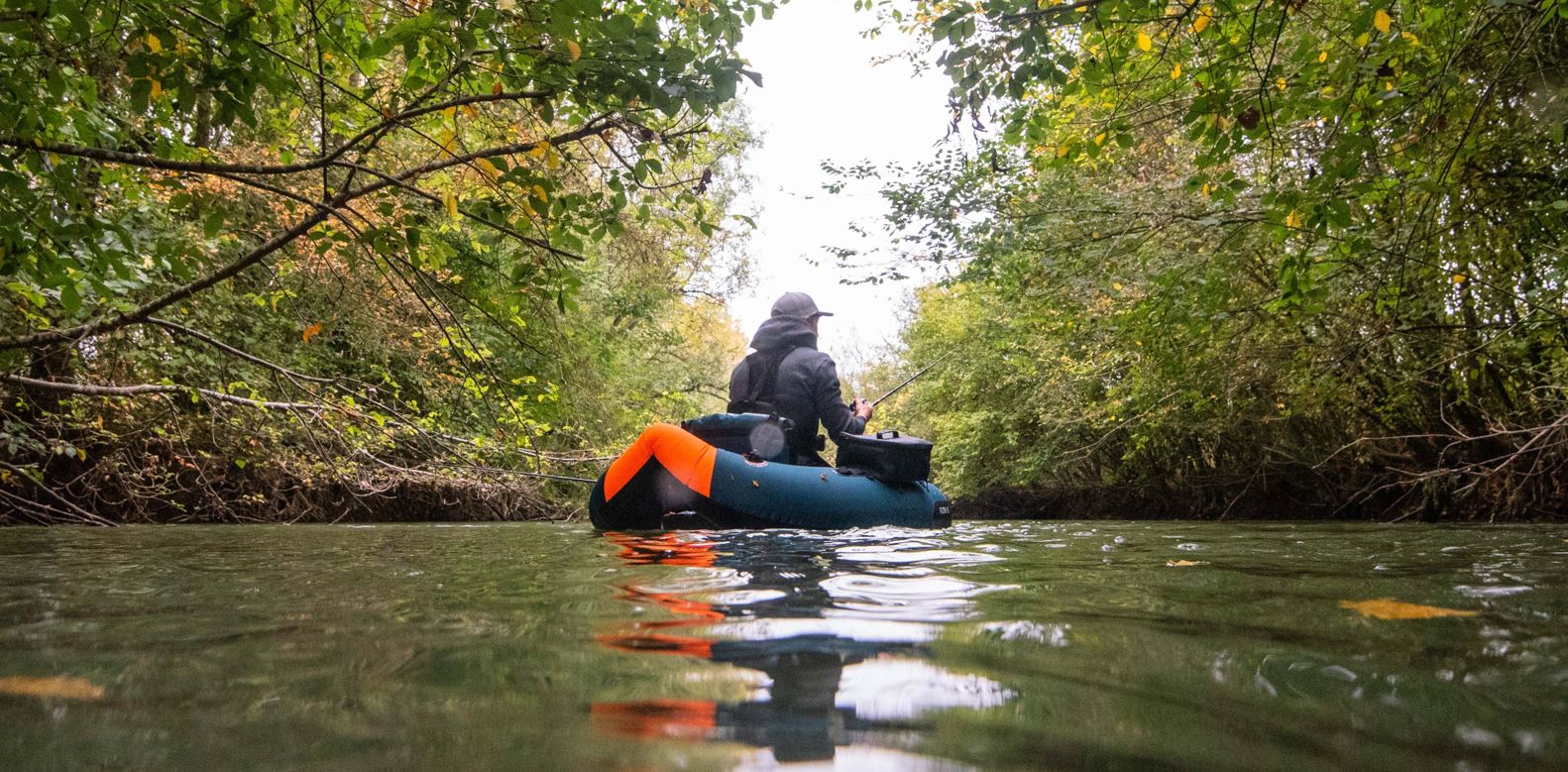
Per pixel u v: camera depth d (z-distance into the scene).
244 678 0.79
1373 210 5.19
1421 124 4.15
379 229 2.96
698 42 2.95
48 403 5.72
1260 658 0.89
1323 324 6.08
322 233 3.04
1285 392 7.02
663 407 14.55
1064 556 2.29
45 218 2.84
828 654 0.90
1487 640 1.00
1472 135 4.32
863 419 4.27
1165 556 2.31
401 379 7.74
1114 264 6.07
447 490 7.84
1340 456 7.78
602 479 3.78
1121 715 0.67
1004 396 12.85
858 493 3.79
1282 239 4.35
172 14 2.34
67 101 3.15
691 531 3.41
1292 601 1.36
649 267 6.84
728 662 0.87
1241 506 9.30
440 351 7.18
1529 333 5.12
